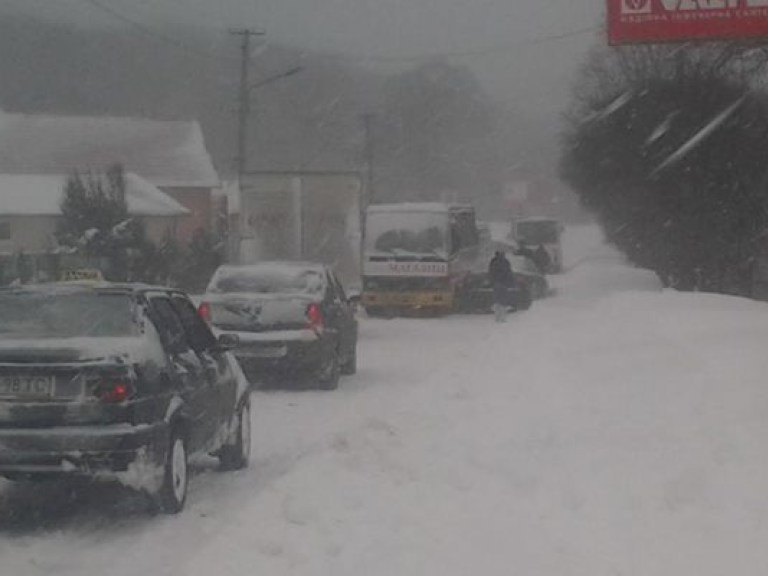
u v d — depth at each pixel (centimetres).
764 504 811
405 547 834
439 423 1245
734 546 754
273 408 1694
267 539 863
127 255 4128
